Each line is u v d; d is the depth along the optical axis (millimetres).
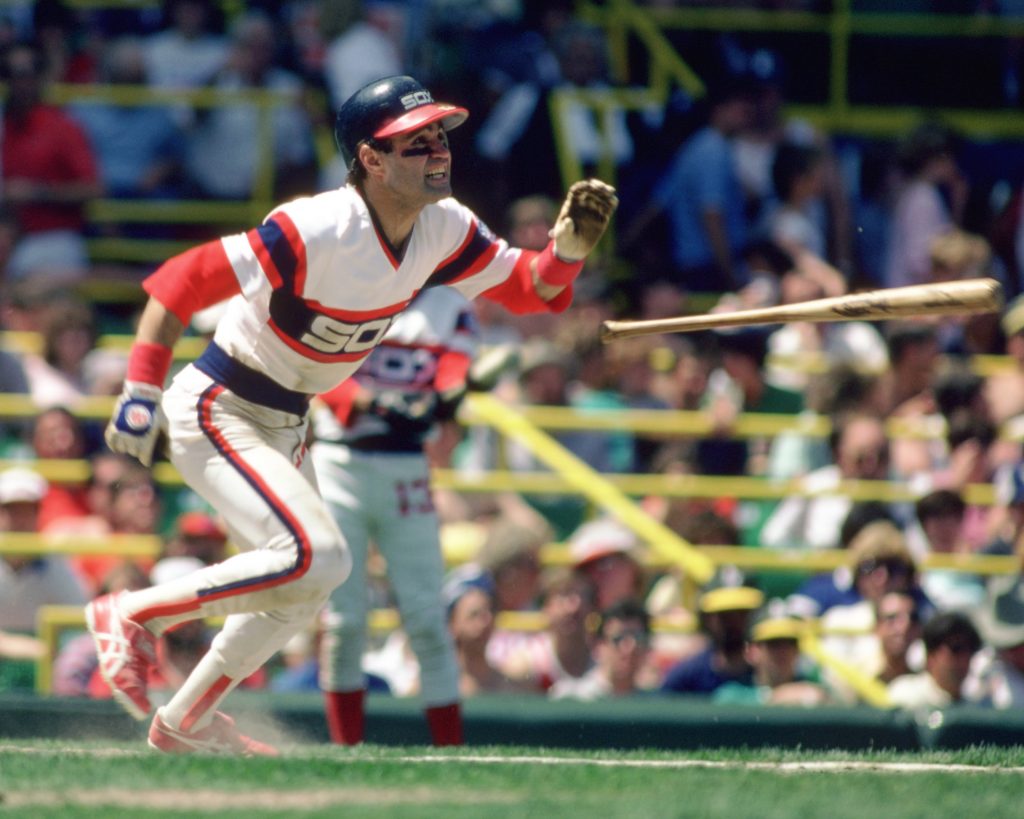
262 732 25719
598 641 28500
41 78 44188
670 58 47719
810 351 38500
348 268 16484
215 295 16406
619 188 46250
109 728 24453
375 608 30172
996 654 29297
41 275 41219
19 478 30781
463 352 23844
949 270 38656
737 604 28391
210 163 46125
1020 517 32281
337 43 45656
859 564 29219
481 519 32656
